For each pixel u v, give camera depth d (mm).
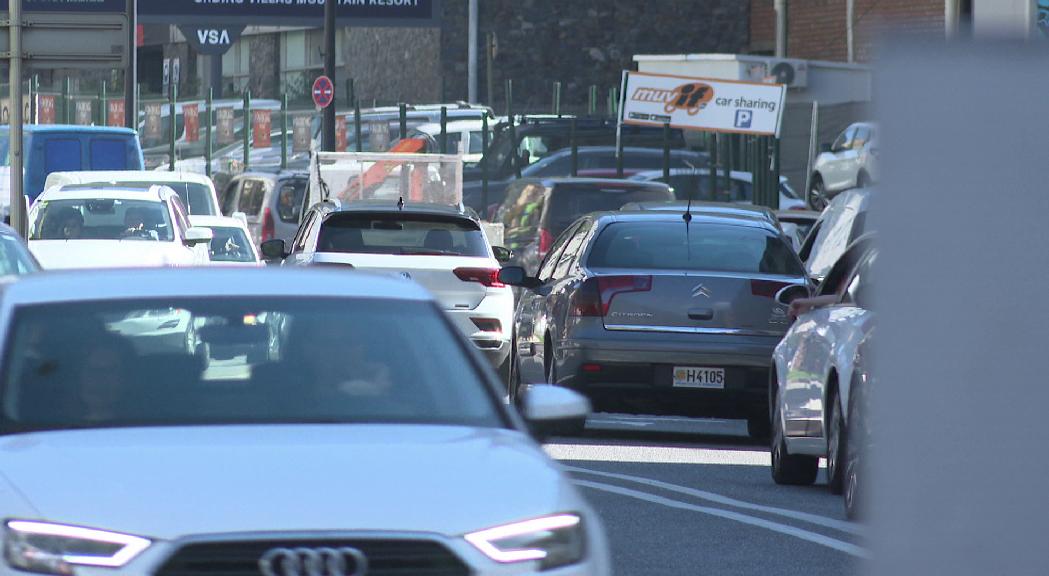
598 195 90312
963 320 8492
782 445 44406
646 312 56094
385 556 15891
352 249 70062
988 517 8750
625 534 34875
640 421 68812
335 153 114938
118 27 95438
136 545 15594
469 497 16750
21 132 95312
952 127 8359
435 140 164500
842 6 195250
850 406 36750
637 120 125312
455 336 21844
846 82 155125
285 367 20422
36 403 19406
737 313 56125
